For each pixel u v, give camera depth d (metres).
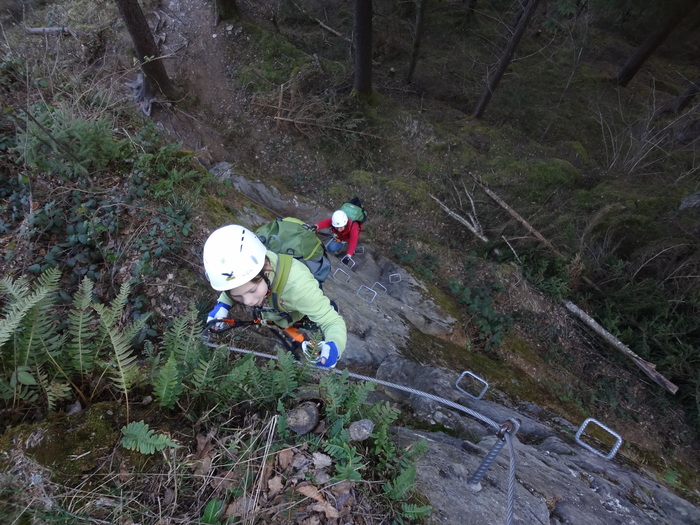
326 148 10.27
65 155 4.39
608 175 11.10
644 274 8.71
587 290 8.86
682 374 7.80
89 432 1.98
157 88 9.20
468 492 2.55
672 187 10.16
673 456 7.35
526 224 9.23
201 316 3.90
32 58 6.08
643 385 8.02
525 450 3.91
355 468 2.05
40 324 2.11
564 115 13.19
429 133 11.08
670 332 8.01
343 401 2.47
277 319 2.62
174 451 2.01
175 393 2.15
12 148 4.28
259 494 1.99
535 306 8.48
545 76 14.11
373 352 5.25
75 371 2.27
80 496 1.79
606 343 8.35
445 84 13.13
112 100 6.33
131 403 2.22
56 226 4.11
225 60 10.77
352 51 12.03
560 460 4.01
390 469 2.23
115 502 1.82
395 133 10.88
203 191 5.76
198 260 4.41
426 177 10.37
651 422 7.69
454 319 7.48
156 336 3.69
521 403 5.78
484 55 14.28
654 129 12.09
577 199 9.98
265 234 2.44
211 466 2.04
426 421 4.05
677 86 13.94
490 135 11.56
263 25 12.03
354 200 6.12
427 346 6.19
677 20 10.30
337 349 2.30
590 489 3.58
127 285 2.47
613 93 13.77
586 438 5.34
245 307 4.18
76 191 4.41
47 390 2.04
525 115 12.91
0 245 3.90
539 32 14.59
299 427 2.24
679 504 4.11
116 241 4.24
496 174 10.41
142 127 6.02
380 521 2.03
